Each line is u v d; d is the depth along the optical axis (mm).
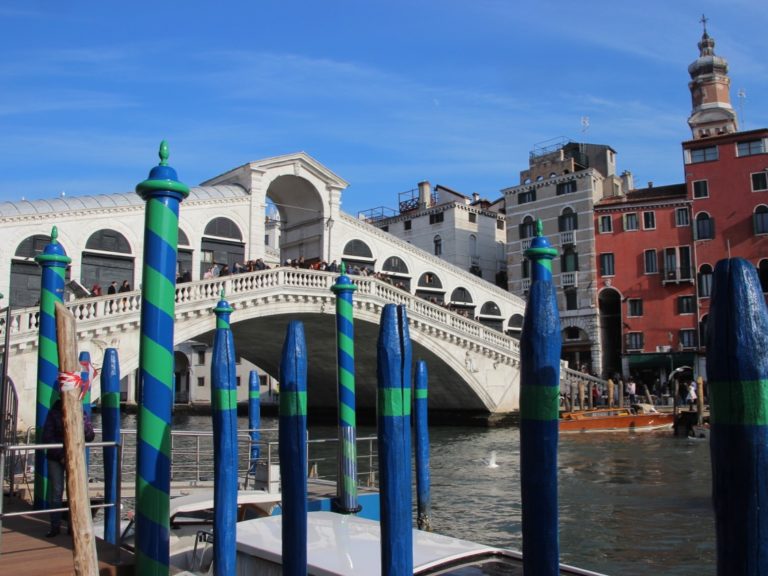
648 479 16203
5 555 5125
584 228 40500
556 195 41812
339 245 33812
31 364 19109
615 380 37375
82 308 20500
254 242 30688
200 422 45344
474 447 24109
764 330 2260
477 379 31172
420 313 28859
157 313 4730
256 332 29188
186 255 28938
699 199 38062
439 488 15742
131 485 12695
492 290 39594
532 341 2965
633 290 39062
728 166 37594
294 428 4543
